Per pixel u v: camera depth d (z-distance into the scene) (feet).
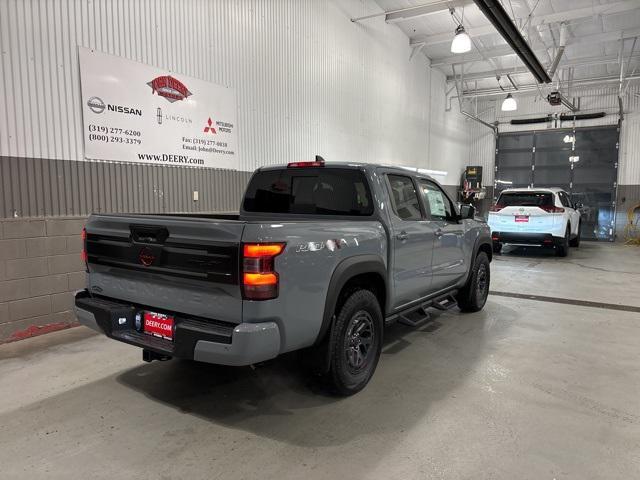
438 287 14.40
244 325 7.53
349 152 31.50
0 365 11.73
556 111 55.57
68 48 14.69
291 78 25.43
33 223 13.94
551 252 39.34
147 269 8.80
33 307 14.06
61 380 10.85
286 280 7.89
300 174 12.28
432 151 46.98
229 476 7.19
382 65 35.24
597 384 10.94
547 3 30.12
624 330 15.55
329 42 28.71
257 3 22.82
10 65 13.28
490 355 12.91
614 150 52.34
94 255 9.95
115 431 8.55
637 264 31.96
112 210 16.28
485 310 18.25
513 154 58.39
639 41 38.60
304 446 8.07
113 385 10.59
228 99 21.21
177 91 18.62
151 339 8.85
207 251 7.88
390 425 8.84
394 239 11.18
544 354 13.04
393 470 7.38
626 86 48.96
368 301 10.18
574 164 54.75
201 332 7.76
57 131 14.49
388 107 36.68
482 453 7.88
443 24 36.01
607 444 8.21
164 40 17.95
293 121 25.73
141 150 17.26
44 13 14.02
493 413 9.37
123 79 16.44
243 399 9.93
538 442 8.26
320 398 10.00
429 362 12.31
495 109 59.11
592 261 33.58
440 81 47.80
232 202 21.72
